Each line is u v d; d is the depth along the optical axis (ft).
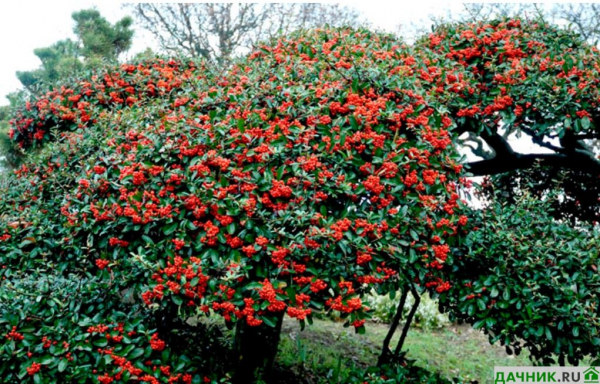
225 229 10.40
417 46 16.62
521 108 14.21
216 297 9.90
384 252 10.78
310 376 16.78
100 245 11.31
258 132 11.28
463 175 12.09
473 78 14.93
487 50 15.60
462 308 12.01
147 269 10.55
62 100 17.15
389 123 12.03
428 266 11.37
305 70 13.30
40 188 13.78
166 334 12.17
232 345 14.98
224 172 11.04
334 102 11.82
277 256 9.91
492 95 14.83
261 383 12.52
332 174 10.71
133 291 11.09
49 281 10.96
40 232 12.37
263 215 10.25
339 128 11.29
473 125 14.52
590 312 11.19
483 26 16.40
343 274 10.38
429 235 11.12
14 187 14.75
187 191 11.06
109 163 11.89
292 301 9.86
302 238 10.06
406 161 10.98
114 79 17.53
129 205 10.92
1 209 14.12
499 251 12.09
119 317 10.71
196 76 16.88
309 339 20.98
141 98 16.63
